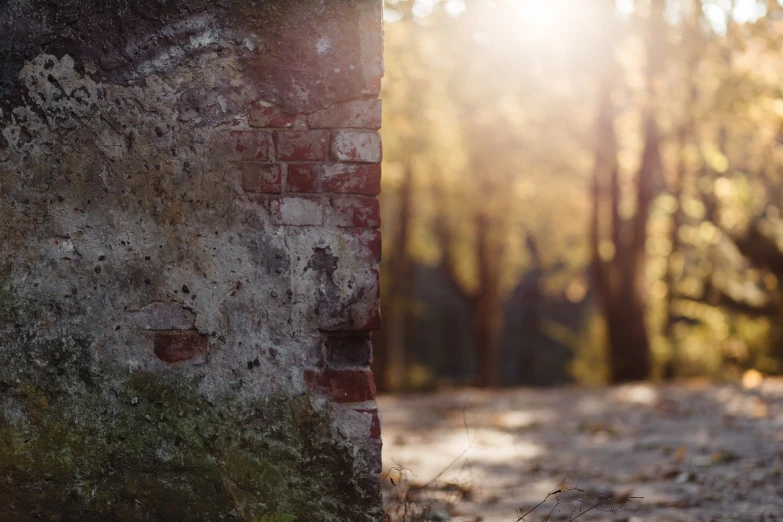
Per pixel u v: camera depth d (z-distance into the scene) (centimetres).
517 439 766
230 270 304
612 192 1599
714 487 519
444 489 490
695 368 1844
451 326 3378
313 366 305
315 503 303
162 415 303
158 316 304
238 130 306
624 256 1598
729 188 1762
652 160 1551
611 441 731
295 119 307
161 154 305
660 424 815
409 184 1947
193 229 305
